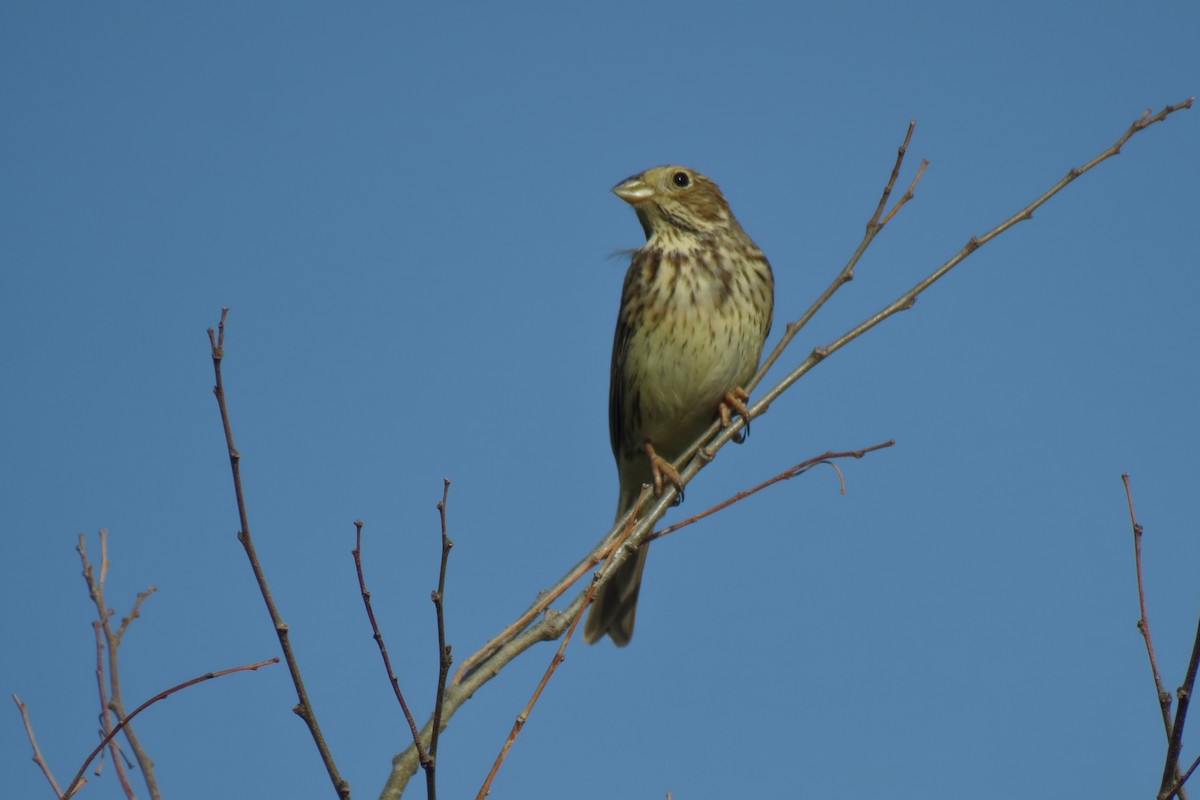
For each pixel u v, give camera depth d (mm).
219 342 5855
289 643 5555
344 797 5430
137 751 6898
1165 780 5605
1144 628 6211
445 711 6195
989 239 8695
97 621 7398
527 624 6609
